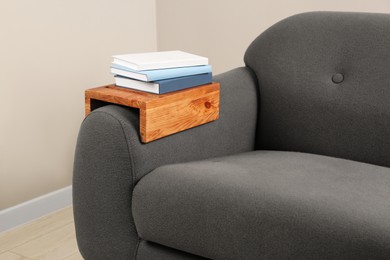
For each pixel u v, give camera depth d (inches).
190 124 78.6
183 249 68.1
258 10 124.0
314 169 73.3
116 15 126.7
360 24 86.6
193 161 78.3
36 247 102.5
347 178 70.3
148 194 69.1
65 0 115.0
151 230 69.3
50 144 116.3
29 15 108.9
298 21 90.9
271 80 90.1
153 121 72.5
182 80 78.3
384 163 82.4
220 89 85.3
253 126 91.2
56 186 118.9
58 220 113.7
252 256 63.3
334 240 58.8
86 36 120.4
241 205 63.6
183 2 133.2
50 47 113.4
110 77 127.3
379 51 83.8
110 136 71.8
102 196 73.2
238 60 129.0
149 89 76.3
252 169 71.9
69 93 118.5
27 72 110.0
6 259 98.0
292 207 61.7
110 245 74.2
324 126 86.0
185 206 66.5
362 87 83.7
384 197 64.2
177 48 136.6
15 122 109.4
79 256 99.4
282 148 90.0
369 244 57.2
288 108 88.7
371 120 82.6
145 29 135.1
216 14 129.6
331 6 115.4
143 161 72.2
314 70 87.6
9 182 110.0
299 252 60.6
